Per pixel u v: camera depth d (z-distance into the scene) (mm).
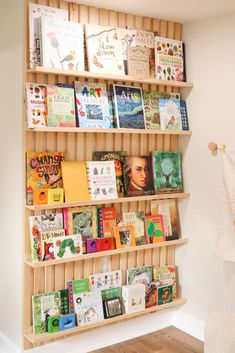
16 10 3127
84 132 3355
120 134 3553
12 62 3207
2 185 3426
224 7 3270
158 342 3600
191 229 3766
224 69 3430
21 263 3207
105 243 3412
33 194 3111
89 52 3273
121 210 3580
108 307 3436
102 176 3385
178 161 3787
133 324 3682
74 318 3281
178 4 3227
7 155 3338
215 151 3527
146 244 3615
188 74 3717
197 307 3734
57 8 3154
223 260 3508
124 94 3465
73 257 3242
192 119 3713
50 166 3201
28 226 3172
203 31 3574
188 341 3619
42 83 3180
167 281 3783
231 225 3426
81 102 3271
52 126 3137
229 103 3406
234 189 3381
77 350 3428
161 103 3633
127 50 3445
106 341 3553
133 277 3607
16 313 3299
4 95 3340
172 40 3660
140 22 3570
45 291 3285
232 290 3449
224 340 2295
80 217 3334
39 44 3096
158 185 3658
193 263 3758
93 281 3422
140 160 3602
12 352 3348
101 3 3250
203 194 3648
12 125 3252
